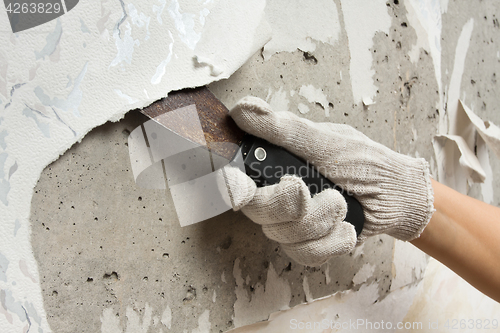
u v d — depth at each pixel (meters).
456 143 0.98
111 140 0.51
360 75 0.78
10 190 0.44
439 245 0.65
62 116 0.45
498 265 0.63
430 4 0.92
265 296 0.67
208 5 0.53
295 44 0.68
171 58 0.51
